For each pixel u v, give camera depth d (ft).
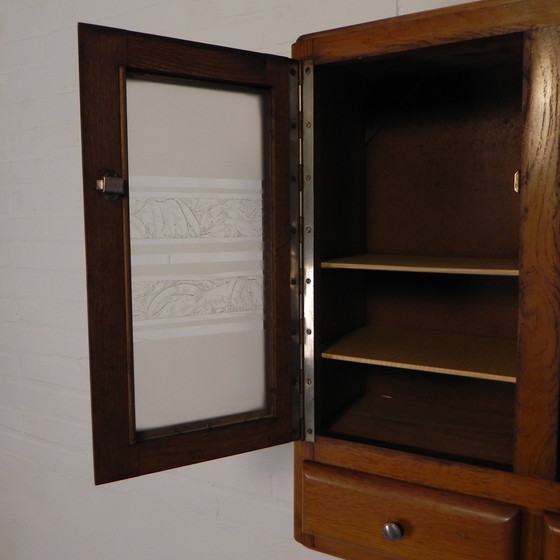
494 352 3.88
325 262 3.85
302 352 3.84
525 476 3.24
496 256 4.20
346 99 4.26
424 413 4.29
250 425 3.76
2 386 7.10
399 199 4.53
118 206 3.32
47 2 6.29
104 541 6.59
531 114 3.04
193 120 3.54
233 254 3.71
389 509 3.58
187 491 6.02
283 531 5.50
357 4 4.79
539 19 2.99
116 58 3.24
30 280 6.66
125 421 3.44
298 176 3.75
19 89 6.54
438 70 4.06
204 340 3.67
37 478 6.97
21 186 6.61
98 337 3.33
